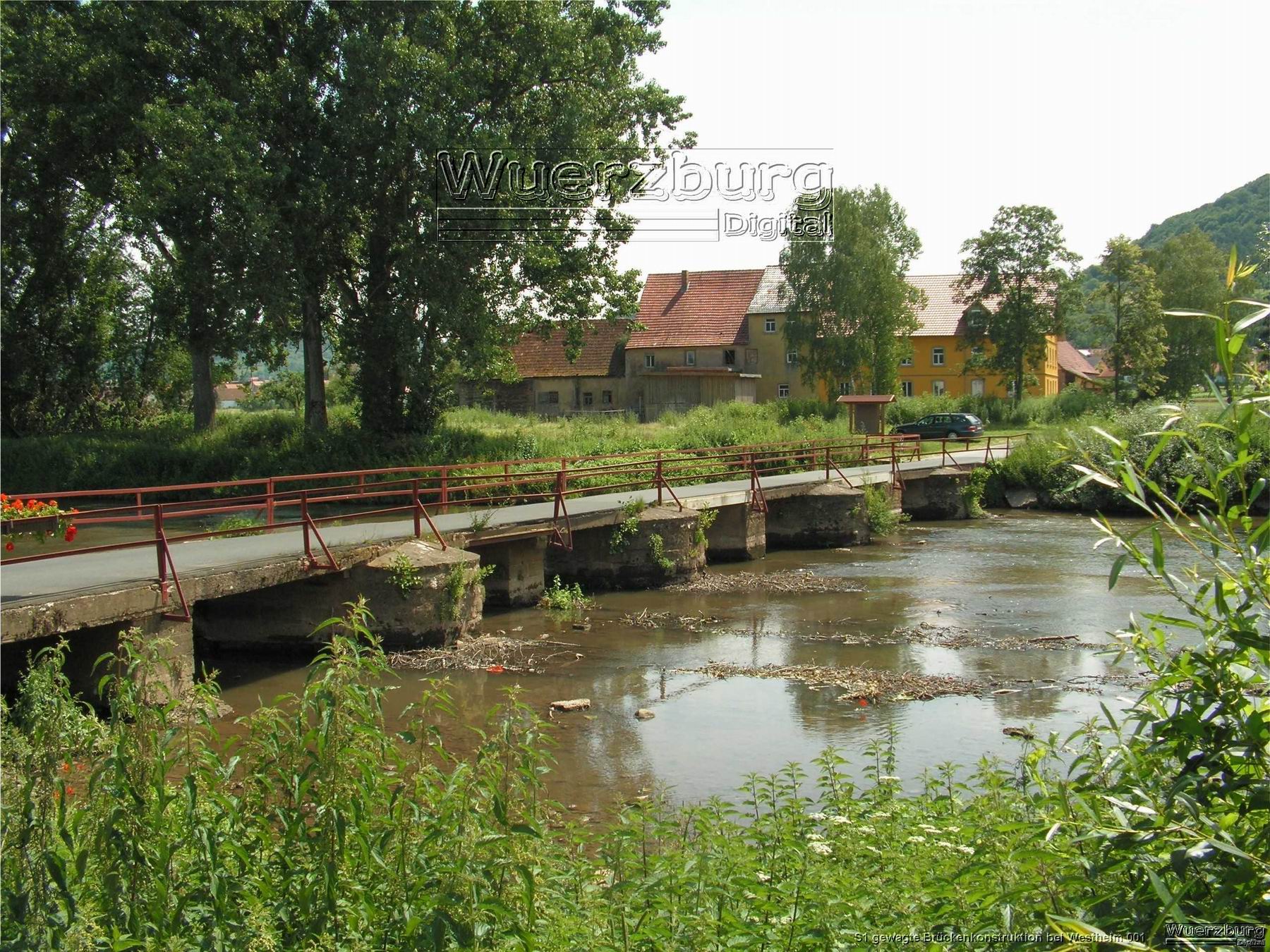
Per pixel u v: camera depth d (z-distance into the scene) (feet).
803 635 53.21
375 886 14.01
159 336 148.97
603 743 35.32
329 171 101.81
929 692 41.81
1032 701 40.32
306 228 101.40
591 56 106.63
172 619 37.45
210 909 13.65
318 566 45.62
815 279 193.98
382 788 15.24
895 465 102.47
